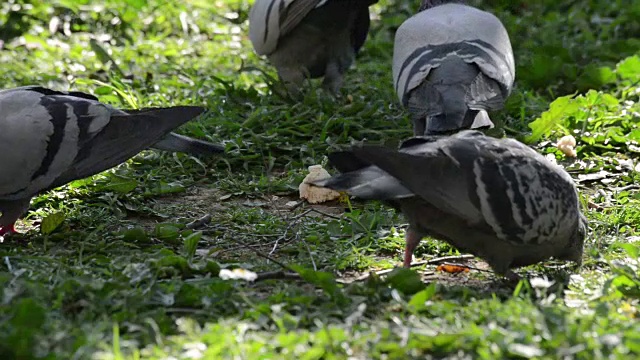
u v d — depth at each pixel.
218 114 11.28
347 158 7.08
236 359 5.59
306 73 11.98
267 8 11.71
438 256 8.09
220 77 12.92
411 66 8.86
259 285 7.12
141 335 5.99
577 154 10.43
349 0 11.42
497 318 6.12
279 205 9.38
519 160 6.85
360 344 5.79
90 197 9.23
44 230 8.29
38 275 7.12
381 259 8.03
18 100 7.98
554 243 7.09
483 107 8.41
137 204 9.16
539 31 15.04
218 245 8.27
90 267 7.44
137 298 6.45
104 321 6.05
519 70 12.72
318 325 5.97
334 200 9.36
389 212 8.88
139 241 8.19
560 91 12.55
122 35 15.27
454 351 5.74
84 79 12.41
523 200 6.73
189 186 9.78
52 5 15.67
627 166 10.06
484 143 6.91
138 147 8.07
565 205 6.96
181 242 8.25
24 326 5.80
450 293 6.82
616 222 8.62
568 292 6.98
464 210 6.71
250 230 8.63
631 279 6.88
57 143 7.89
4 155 7.78
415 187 6.65
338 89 12.06
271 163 10.16
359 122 10.91
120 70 13.19
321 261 7.85
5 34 15.08
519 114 11.35
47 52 14.15
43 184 7.94
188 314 6.52
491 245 7.09
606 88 12.39
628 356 5.56
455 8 9.59
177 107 8.27
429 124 8.30
